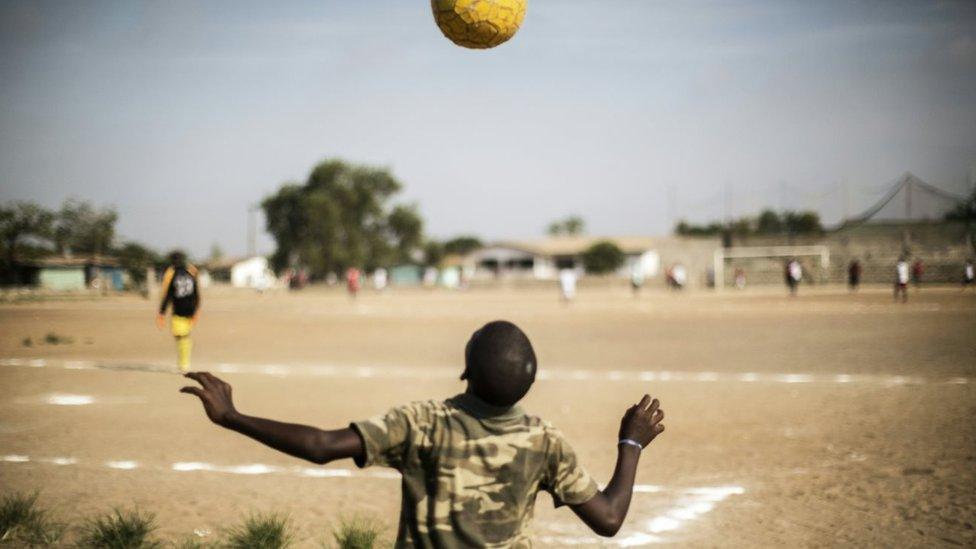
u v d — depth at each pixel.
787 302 38.28
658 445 8.19
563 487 2.46
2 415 9.96
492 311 34.62
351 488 6.70
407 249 96.56
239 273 95.94
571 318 29.31
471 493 2.35
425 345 19.48
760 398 11.08
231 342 20.31
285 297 58.31
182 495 6.41
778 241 65.88
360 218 94.69
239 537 5.16
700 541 5.33
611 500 2.49
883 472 6.98
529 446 2.42
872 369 13.95
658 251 74.44
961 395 10.99
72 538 5.32
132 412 10.21
